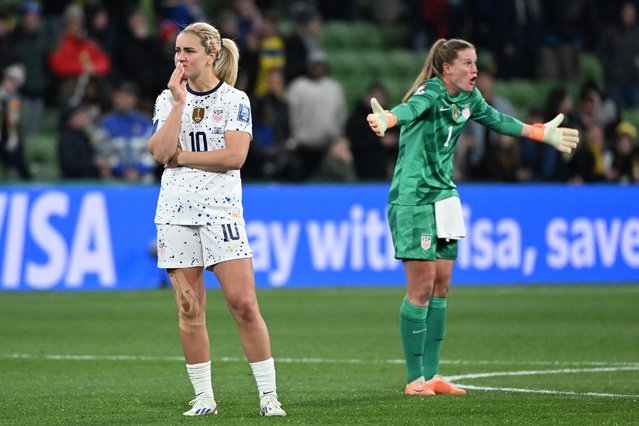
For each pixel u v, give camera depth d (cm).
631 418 2436
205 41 2403
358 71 8525
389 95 8412
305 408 2586
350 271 6156
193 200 2405
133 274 5859
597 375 3244
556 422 2383
